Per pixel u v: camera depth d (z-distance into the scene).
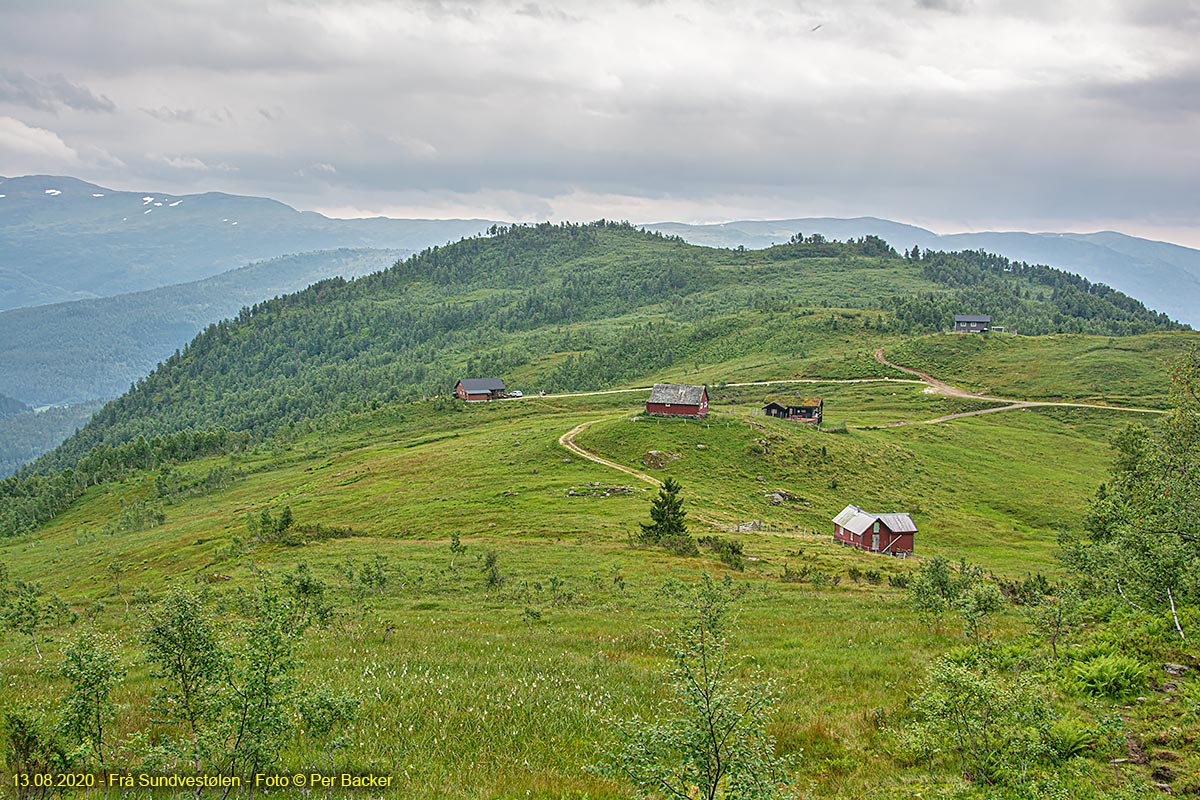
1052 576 62.94
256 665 11.98
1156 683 18.72
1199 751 14.63
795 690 20.53
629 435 130.88
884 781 14.25
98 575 85.50
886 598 45.12
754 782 10.52
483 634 32.19
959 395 198.62
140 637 12.44
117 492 179.38
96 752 13.16
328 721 12.73
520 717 17.09
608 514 86.94
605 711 17.69
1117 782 13.55
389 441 181.62
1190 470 26.78
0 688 22.31
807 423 153.62
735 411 171.38
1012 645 24.30
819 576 52.34
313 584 35.56
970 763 14.81
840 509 107.75
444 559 62.84
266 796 12.41
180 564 78.25
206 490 156.50
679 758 12.27
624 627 34.38
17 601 45.28
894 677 21.98
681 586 47.09
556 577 46.56
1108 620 26.47
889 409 185.38
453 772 13.83
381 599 46.50
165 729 15.73
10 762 12.56
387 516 94.81
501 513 89.75
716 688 11.57
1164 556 25.17
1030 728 14.92
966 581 38.53
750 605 41.97
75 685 13.33
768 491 110.88
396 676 21.16
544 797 12.83
